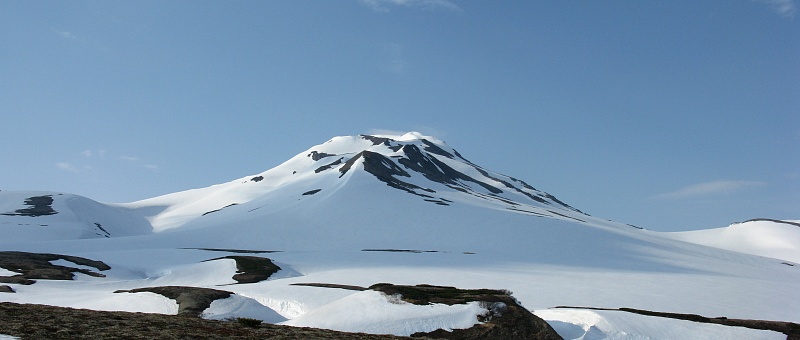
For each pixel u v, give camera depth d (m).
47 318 33.81
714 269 116.88
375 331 43.78
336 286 71.00
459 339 43.50
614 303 69.62
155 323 36.34
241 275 89.25
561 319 51.34
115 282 82.88
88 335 29.92
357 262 105.56
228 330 36.22
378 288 51.84
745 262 141.88
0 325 29.86
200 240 144.50
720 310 69.62
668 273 105.19
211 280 88.50
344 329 44.06
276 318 55.31
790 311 71.94
